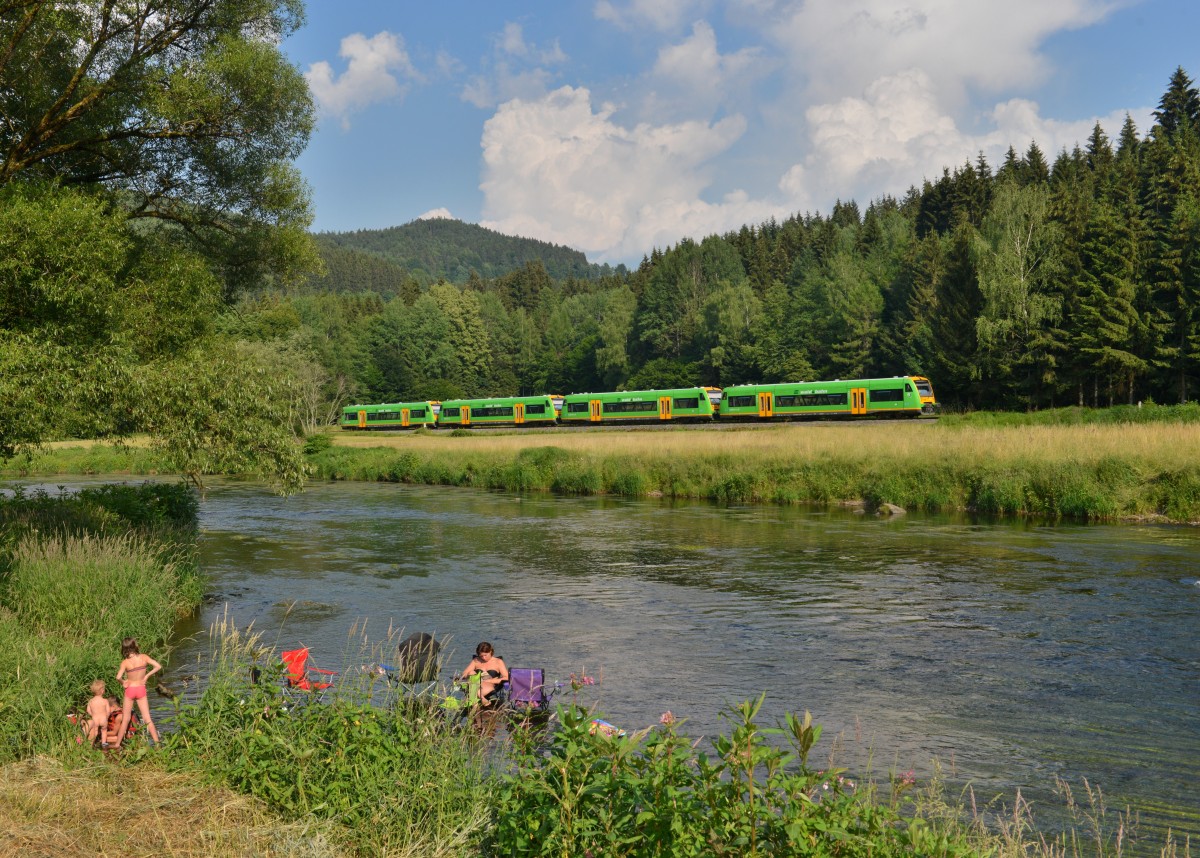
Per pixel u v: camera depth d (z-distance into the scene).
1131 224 71.88
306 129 23.95
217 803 6.73
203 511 36.84
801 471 37.94
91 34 20.84
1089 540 25.58
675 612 17.91
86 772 7.26
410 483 51.09
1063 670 13.59
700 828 5.38
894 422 63.16
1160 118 128.12
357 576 22.19
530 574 22.38
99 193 20.94
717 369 122.88
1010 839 7.21
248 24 23.56
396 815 6.72
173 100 21.06
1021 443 35.28
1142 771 9.75
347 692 8.84
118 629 13.63
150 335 19.72
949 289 78.50
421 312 159.62
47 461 56.62
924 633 15.96
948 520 30.75
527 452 48.81
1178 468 29.23
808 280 115.31
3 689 9.95
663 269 141.50
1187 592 18.77
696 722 11.30
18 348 14.91
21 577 14.67
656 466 42.59
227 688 8.30
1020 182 124.81
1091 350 65.81
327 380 114.69
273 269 25.56
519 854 5.90
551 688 12.67
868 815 5.46
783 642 15.46
